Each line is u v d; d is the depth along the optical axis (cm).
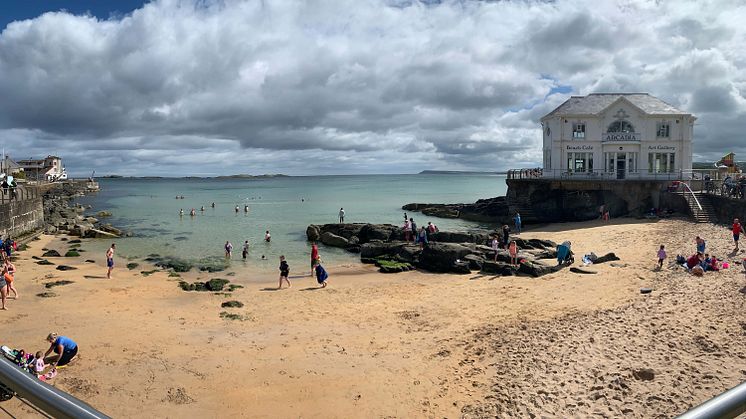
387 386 1494
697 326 1717
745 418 912
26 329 2005
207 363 1680
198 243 4591
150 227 5875
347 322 2120
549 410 1279
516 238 3900
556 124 5778
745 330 1644
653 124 5644
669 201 5019
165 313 2275
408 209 7981
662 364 1452
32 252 4075
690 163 5638
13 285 2673
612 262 2977
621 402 1279
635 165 5694
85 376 1566
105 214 7519
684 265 2692
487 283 2748
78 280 2942
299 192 15100
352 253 4034
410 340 1870
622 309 1997
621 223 4756
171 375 1587
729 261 2677
